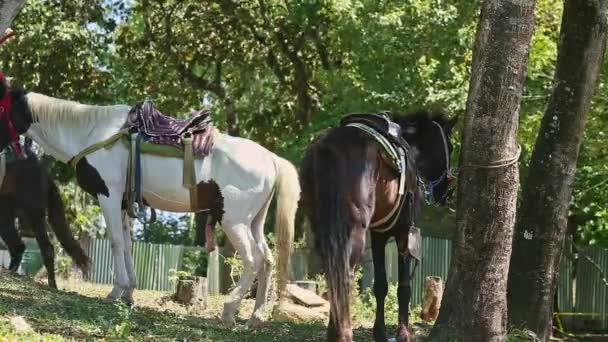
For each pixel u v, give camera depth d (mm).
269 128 23656
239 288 9648
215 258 17766
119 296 10008
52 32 17766
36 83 18391
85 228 20797
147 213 10594
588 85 9766
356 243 6656
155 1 21234
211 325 9438
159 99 22625
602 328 17125
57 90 19109
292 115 23141
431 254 16688
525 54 7566
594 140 15102
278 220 9641
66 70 18766
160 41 21766
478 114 7602
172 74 22188
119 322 8312
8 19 7750
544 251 9789
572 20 9727
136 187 9828
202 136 9805
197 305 13023
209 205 9781
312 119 19844
